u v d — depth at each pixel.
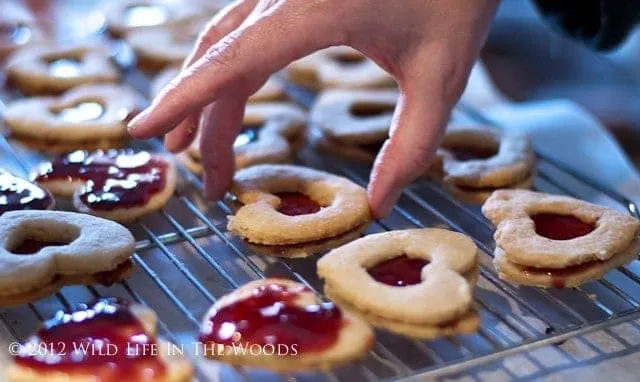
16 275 0.63
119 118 0.79
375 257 0.64
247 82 0.65
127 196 0.71
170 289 0.67
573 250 0.65
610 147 0.83
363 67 0.91
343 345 0.60
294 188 0.72
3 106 0.84
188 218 0.73
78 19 0.99
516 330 0.64
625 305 0.66
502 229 0.67
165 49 0.91
